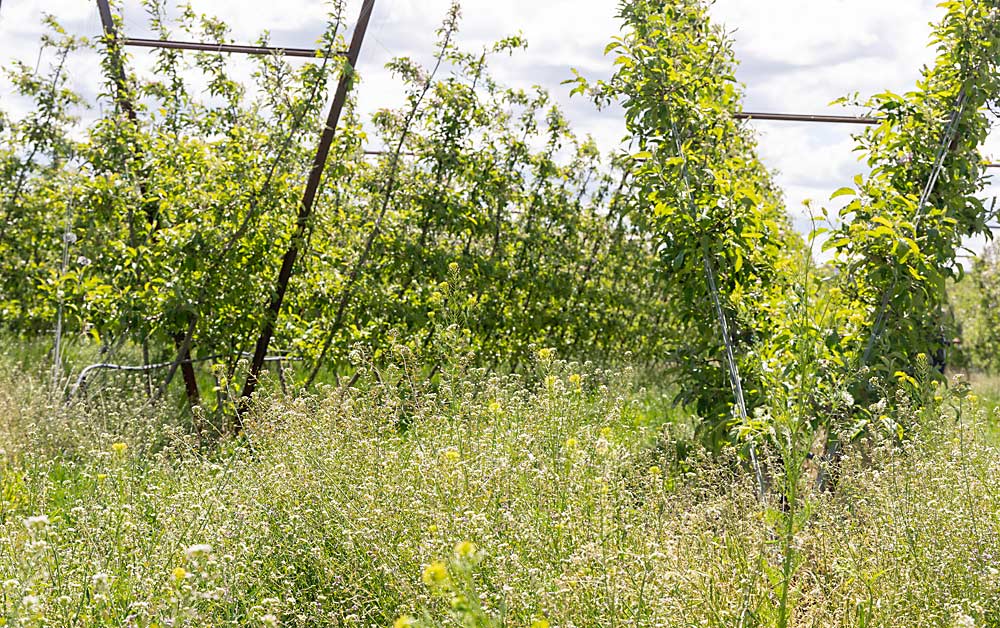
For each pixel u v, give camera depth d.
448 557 2.97
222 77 8.69
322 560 3.45
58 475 5.55
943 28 5.71
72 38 10.48
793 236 5.57
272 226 7.49
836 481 4.33
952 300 16.59
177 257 7.23
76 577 3.35
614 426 5.39
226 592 2.95
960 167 5.65
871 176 5.84
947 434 4.57
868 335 5.36
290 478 3.98
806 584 3.47
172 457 5.33
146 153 8.15
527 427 4.54
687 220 5.55
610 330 11.71
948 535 3.56
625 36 5.79
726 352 5.63
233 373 7.73
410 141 8.93
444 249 9.10
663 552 3.26
